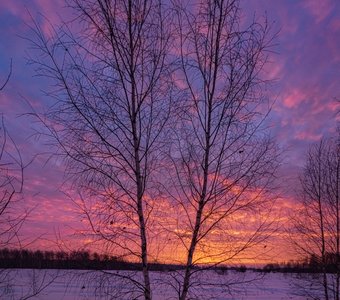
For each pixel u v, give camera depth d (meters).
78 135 6.94
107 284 6.58
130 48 7.24
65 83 6.90
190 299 6.97
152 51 7.29
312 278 14.39
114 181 7.04
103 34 7.07
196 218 7.27
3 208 4.92
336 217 14.41
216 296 6.99
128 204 7.07
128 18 7.20
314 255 14.45
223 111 7.34
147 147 7.24
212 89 7.38
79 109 6.96
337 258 14.26
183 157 7.31
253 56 7.34
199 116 7.38
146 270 6.95
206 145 7.35
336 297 13.85
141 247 7.03
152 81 7.29
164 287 7.02
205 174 7.32
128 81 7.25
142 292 6.80
